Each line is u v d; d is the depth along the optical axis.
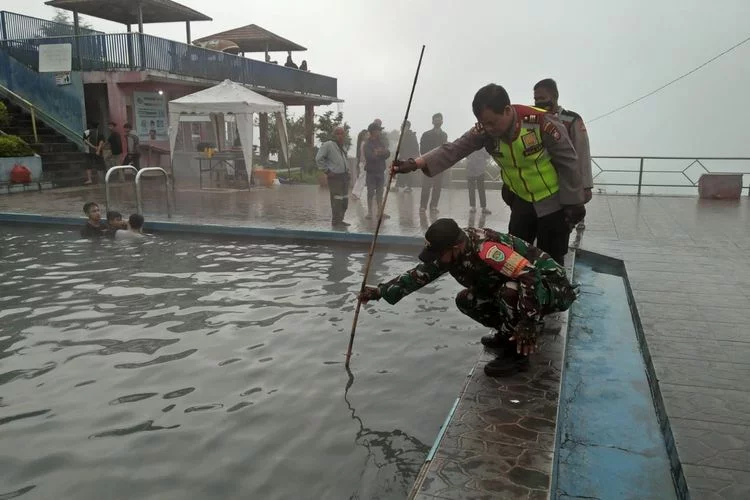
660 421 3.28
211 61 19.33
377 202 11.19
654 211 11.64
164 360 4.18
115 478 2.77
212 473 2.81
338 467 2.86
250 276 6.57
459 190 16.64
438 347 4.45
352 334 4.05
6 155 15.01
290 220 10.05
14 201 12.49
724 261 6.91
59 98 17.83
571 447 3.07
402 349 4.40
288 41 25.31
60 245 8.30
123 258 7.48
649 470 2.87
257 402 3.54
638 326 4.70
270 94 22.75
